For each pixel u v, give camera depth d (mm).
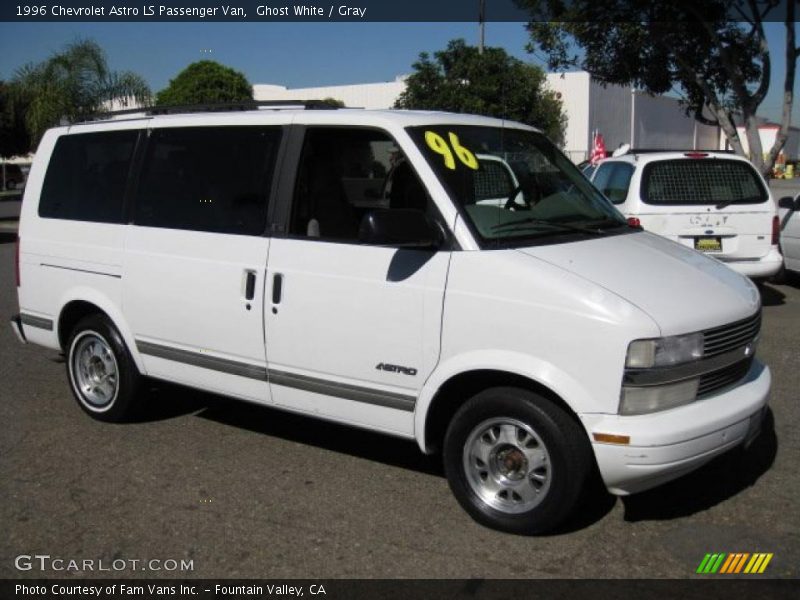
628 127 43094
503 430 3996
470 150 4465
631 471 3643
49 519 4320
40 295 5926
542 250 4039
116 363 5551
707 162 8852
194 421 5805
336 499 4500
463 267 3988
